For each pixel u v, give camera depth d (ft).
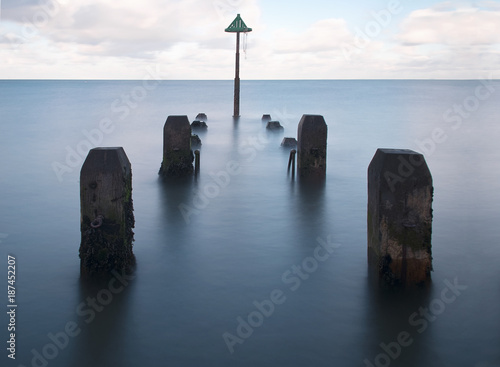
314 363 16.69
